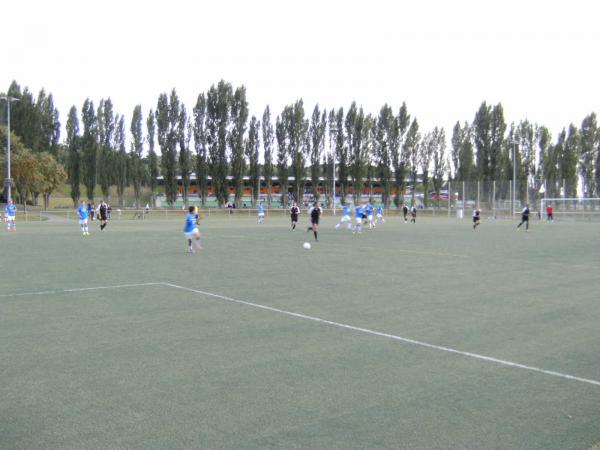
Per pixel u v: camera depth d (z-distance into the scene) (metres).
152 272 15.25
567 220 62.75
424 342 7.73
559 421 4.95
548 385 5.94
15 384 5.84
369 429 4.73
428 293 11.90
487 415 5.07
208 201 93.44
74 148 83.00
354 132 86.25
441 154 93.56
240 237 30.66
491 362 6.77
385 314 9.64
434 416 5.04
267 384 5.89
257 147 84.88
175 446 4.36
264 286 12.79
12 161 69.25
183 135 79.12
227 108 78.88
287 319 9.20
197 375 6.18
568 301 11.00
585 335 8.20
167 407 5.20
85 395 5.52
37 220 58.78
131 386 5.79
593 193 85.19
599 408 5.28
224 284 13.06
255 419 4.93
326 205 89.81
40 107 85.88
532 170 93.44
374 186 98.94
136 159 87.19
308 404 5.30
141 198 93.56
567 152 85.44
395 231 37.69
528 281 13.77
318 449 4.33
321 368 6.48
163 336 7.99
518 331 8.41
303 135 85.44
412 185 90.88
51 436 4.54
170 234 33.44
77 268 16.11
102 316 9.38
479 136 85.50
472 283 13.39
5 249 22.62
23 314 9.51
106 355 6.96
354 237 31.00
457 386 5.88
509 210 67.50
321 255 20.27
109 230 38.34
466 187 72.19
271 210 79.50
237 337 7.96
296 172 84.75
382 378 6.12
